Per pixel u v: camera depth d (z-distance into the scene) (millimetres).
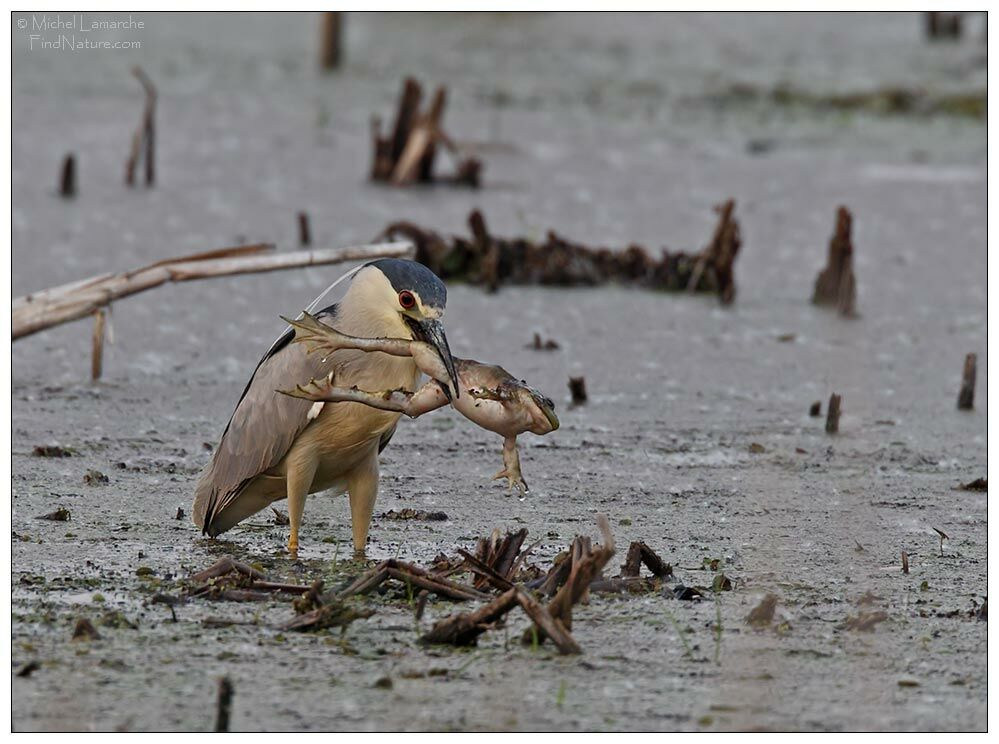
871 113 59562
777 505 19562
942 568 16719
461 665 13031
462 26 79812
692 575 16219
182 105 57406
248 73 65062
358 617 14078
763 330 30984
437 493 19938
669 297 33969
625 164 49969
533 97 61969
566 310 32219
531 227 39938
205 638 13578
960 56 69250
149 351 27797
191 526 18094
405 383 17094
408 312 16875
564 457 21953
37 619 13969
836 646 13812
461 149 48812
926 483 20953
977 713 12164
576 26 79500
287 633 13773
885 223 41844
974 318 32156
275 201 42344
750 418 24609
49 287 31438
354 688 12391
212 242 36562
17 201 40219
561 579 15008
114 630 13727
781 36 76062
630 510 19250
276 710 11867
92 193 41938
